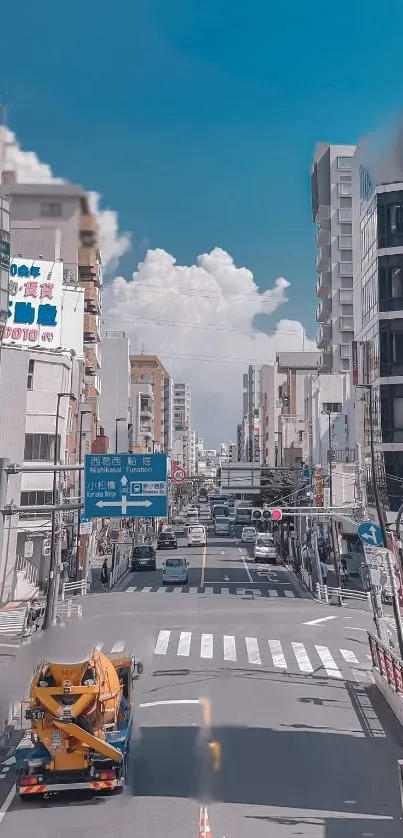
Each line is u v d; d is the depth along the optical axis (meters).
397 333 44.66
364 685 23.47
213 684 23.14
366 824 12.33
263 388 143.00
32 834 12.01
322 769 15.20
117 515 22.66
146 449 111.00
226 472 57.75
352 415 56.16
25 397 45.22
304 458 79.25
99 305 71.94
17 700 15.91
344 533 56.78
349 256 77.81
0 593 42.34
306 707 20.39
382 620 26.02
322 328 80.62
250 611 39.41
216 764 15.46
